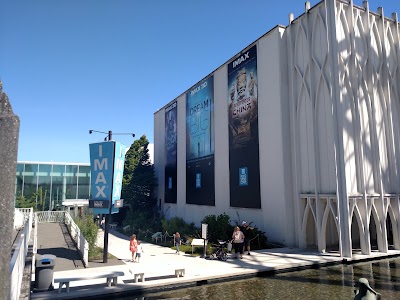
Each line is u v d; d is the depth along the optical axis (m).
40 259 11.48
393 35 22.09
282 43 22.55
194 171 34.22
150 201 44.94
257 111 24.31
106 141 17.80
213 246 20.66
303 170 20.64
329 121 19.05
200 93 33.62
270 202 22.50
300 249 19.58
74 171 48.16
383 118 20.45
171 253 19.72
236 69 27.31
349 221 17.55
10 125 3.37
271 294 11.23
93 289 11.37
